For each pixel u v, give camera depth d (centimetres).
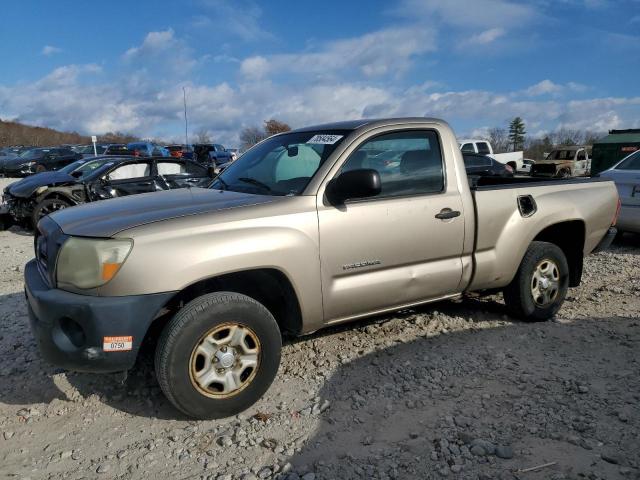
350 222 362
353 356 409
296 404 343
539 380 367
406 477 269
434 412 329
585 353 414
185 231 311
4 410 345
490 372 381
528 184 474
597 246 515
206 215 323
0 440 312
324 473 273
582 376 373
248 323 324
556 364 394
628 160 837
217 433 312
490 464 277
